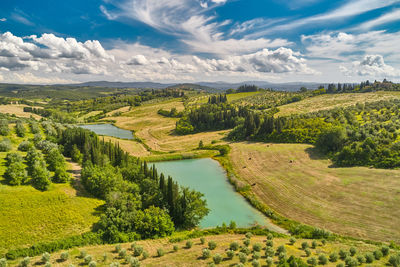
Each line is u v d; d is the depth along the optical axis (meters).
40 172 54.66
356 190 57.91
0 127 91.25
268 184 70.44
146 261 34.50
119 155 78.94
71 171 71.50
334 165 76.88
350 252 35.03
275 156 93.88
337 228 45.84
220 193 69.19
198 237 43.78
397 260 30.55
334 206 53.53
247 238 40.19
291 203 58.09
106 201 51.28
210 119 168.25
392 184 56.69
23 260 31.78
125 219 44.97
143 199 54.28
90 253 36.34
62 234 41.03
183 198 51.88
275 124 123.12
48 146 82.00
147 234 44.53
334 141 88.00
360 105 140.62
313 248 37.59
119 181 57.47
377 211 48.72
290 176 73.25
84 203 51.31
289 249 36.91
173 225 47.75
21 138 91.25
